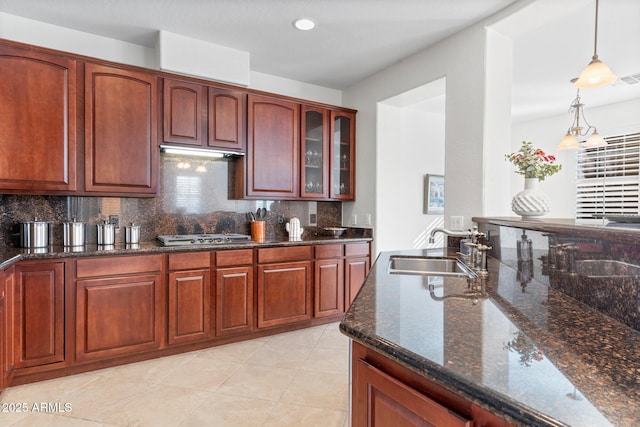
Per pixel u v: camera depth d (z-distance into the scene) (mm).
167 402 2021
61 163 2432
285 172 3424
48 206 2666
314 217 3955
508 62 2699
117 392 2123
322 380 2295
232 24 2672
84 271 2326
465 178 2678
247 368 2459
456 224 2740
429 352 748
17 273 2129
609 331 892
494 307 1099
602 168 4852
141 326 2512
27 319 2162
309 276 3271
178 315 2648
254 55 3223
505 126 2684
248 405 2000
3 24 2500
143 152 2715
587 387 607
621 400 563
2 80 2262
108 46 2883
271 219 3680
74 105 2471
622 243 959
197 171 3260
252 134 3225
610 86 4074
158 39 2789
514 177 5629
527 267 1616
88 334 2342
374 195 3705
